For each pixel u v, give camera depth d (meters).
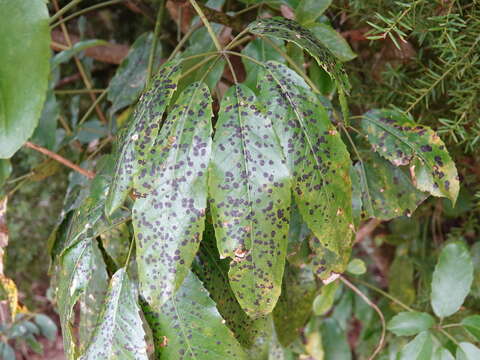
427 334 0.50
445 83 0.53
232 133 0.35
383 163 0.47
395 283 0.76
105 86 0.95
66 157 0.77
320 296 0.62
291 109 0.37
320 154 0.36
